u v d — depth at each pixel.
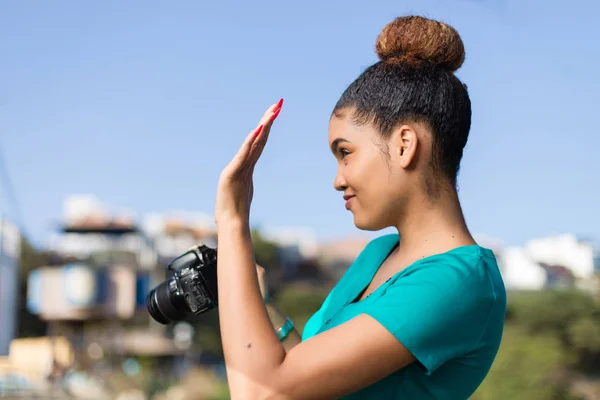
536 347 16.19
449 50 1.47
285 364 1.24
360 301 1.43
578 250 54.22
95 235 45.38
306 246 53.44
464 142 1.45
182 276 1.56
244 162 1.36
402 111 1.40
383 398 1.33
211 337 36.47
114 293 32.38
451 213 1.43
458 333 1.30
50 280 32.47
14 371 20.97
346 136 1.43
